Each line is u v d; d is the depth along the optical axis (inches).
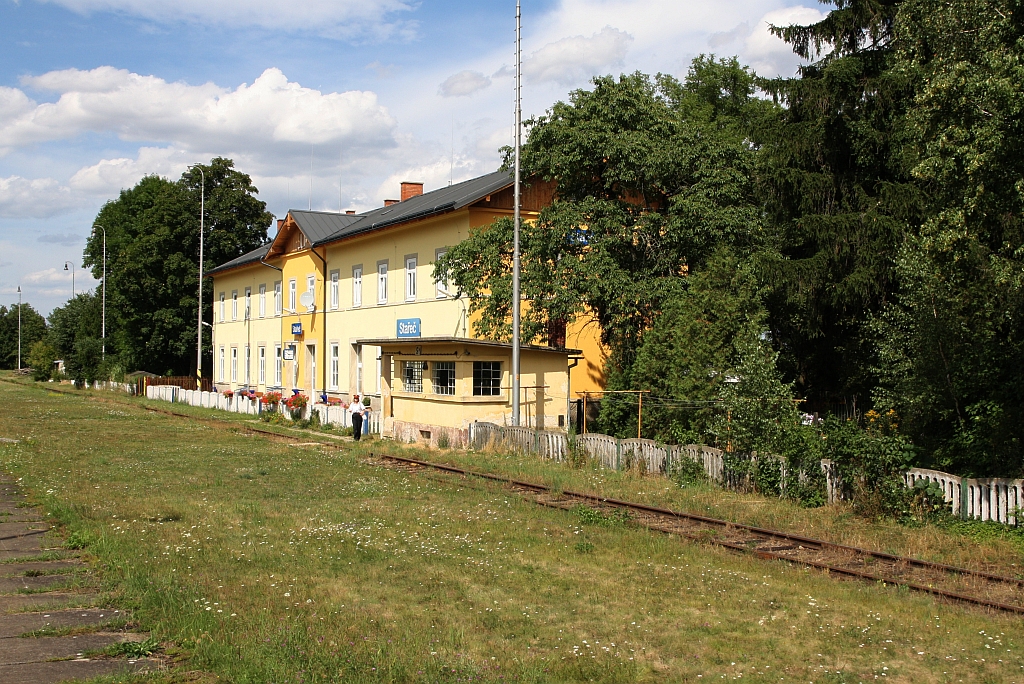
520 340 994.1
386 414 1160.2
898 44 779.4
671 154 997.8
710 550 452.4
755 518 548.7
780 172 1023.0
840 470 580.4
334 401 1462.8
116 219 3083.2
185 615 311.9
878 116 1007.0
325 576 385.4
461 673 267.0
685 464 697.0
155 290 2443.4
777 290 1008.2
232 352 2242.9
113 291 2618.1
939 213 577.9
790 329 1135.0
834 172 1056.2
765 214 1120.2
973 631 326.6
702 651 301.7
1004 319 623.2
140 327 2491.4
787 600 364.5
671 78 1975.9
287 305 1860.2
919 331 668.1
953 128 546.6
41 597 341.4
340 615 324.8
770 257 976.9
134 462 808.9
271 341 1967.3
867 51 1058.7
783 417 669.9
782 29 1079.6
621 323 974.4
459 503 592.1
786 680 276.4
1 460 784.3
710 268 844.6
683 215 991.0
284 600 340.5
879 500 550.3
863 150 1021.2
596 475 725.9
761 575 405.1
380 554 429.1
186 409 1726.1
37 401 1850.4
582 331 1199.6
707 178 1013.8
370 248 1477.6
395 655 280.2
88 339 2679.6
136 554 411.8
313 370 1728.6
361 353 1514.5
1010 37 526.0
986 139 509.0
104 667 263.1
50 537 458.0
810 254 1075.9
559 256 994.7
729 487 658.8
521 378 1015.6
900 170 988.6
